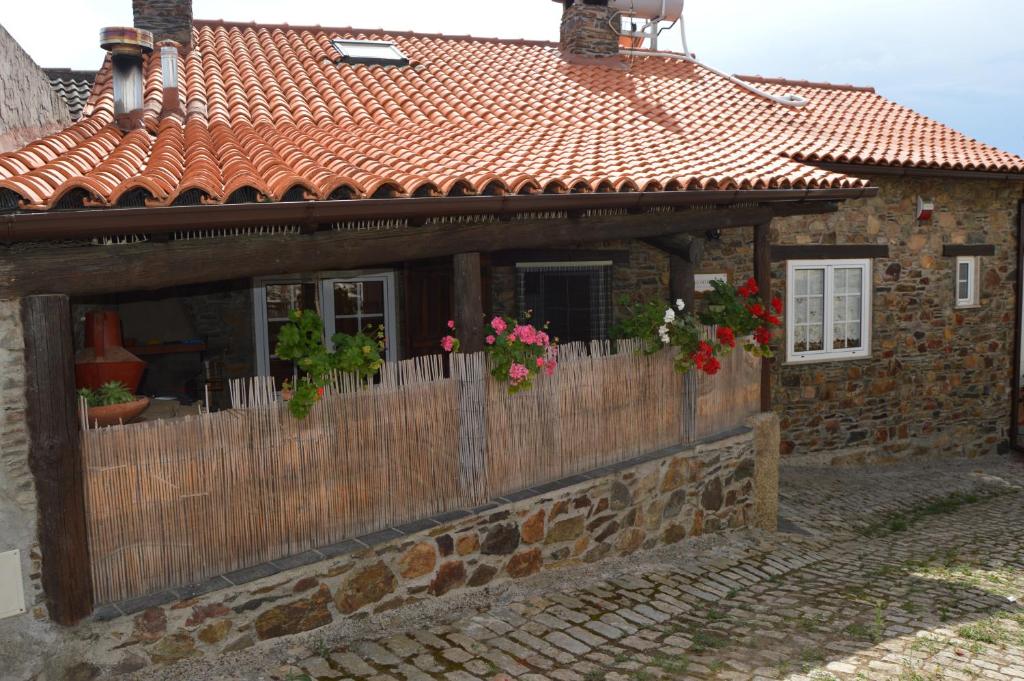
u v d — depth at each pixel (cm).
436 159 594
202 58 933
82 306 705
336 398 461
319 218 425
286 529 443
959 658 480
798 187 677
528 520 546
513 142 730
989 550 745
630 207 575
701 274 938
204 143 575
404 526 491
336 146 618
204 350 831
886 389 1061
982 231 1113
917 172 974
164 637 394
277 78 891
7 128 579
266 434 433
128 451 388
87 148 496
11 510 362
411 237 492
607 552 602
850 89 1304
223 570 421
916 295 1070
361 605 463
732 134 940
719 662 458
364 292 862
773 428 740
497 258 891
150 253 397
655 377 652
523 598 527
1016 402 1167
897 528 820
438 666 431
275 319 839
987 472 1080
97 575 383
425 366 505
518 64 1105
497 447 541
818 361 1009
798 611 550
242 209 396
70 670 372
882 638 507
